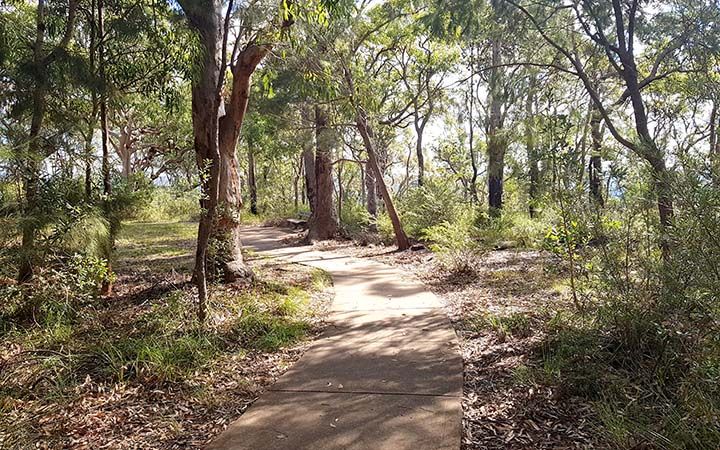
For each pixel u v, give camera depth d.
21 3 6.65
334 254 12.64
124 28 6.14
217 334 5.34
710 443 2.73
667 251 3.78
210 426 3.53
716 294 3.11
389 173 32.06
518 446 3.10
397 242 13.11
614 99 11.44
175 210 23.52
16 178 5.40
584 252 4.76
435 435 3.27
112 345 4.81
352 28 11.14
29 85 5.75
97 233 5.72
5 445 3.22
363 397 3.88
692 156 3.54
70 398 3.92
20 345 4.98
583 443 3.08
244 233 18.95
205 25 7.02
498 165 9.96
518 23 9.87
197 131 7.24
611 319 4.18
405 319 6.18
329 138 13.74
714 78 6.33
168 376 4.26
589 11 8.77
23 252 5.27
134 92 7.19
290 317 6.18
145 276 8.45
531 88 9.94
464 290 7.76
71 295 5.49
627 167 4.44
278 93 13.54
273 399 3.91
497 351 4.77
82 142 6.29
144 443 3.30
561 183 5.07
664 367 3.60
